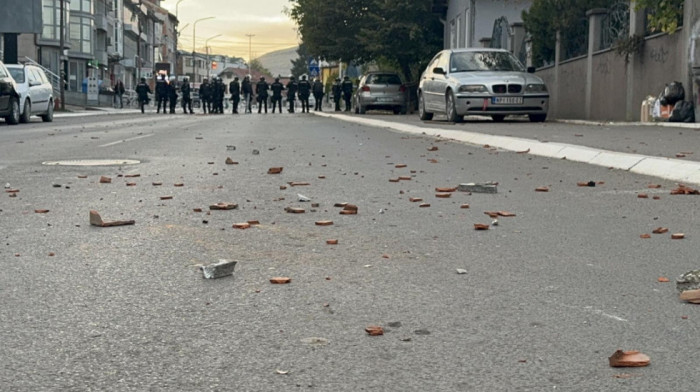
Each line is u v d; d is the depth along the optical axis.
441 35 44.75
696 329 3.52
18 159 11.50
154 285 4.26
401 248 5.26
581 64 23.73
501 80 21.52
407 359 3.15
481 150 13.64
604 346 3.30
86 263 4.75
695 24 16.77
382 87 38.41
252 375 2.97
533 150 13.11
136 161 11.21
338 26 44.12
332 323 3.61
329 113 40.94
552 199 7.57
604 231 5.90
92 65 78.50
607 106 21.64
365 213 6.69
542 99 21.72
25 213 6.53
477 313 3.78
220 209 6.82
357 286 4.27
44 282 4.30
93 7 77.00
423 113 24.80
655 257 5.00
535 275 4.53
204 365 3.07
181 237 5.57
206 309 3.82
